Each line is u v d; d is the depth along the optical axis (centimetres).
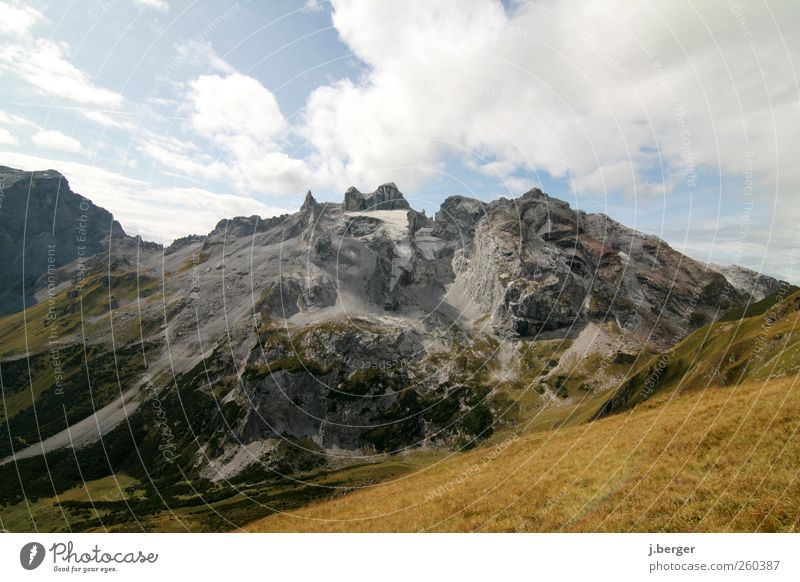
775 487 1973
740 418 2545
